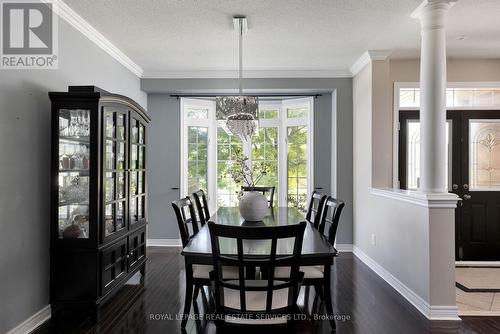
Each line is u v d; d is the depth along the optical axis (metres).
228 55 4.11
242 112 3.20
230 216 3.22
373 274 3.72
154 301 2.96
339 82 4.73
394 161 4.26
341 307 2.83
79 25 3.08
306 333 2.39
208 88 4.79
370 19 3.08
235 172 4.36
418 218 2.83
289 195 5.13
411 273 2.95
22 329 2.35
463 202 4.27
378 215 3.74
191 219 2.98
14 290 2.28
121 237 2.98
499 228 4.25
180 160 4.99
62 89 2.86
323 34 3.44
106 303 2.91
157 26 3.23
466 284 3.40
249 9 2.87
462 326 2.50
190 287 2.42
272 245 1.66
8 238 2.24
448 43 3.71
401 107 4.32
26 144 2.42
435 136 2.77
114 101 2.84
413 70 4.30
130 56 4.13
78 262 2.55
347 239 4.75
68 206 2.60
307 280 2.38
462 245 4.26
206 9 2.87
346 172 4.73
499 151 4.29
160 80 4.79
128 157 3.16
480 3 2.75
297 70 4.71
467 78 4.29
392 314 2.70
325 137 4.94
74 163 2.60
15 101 2.33
